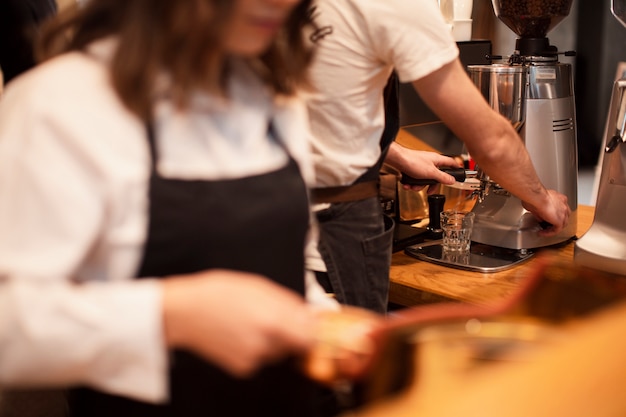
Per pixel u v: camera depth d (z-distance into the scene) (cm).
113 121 88
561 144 197
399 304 182
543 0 187
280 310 81
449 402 53
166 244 92
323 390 125
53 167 84
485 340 76
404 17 138
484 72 189
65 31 97
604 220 178
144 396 83
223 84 101
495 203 200
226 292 81
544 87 192
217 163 98
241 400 101
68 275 85
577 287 80
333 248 153
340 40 141
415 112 229
